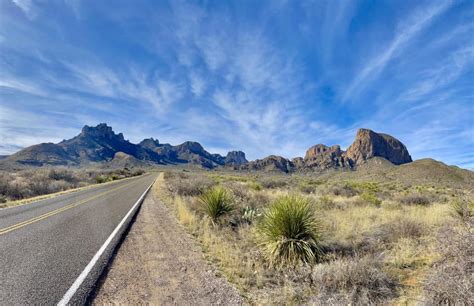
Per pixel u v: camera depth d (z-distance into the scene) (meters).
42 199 16.86
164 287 4.62
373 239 6.96
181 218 10.48
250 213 9.60
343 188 24.55
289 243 5.73
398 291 4.42
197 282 4.86
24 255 5.92
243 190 15.53
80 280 4.71
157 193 22.19
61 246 6.67
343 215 10.53
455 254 4.38
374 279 4.45
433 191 22.56
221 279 5.02
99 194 20.52
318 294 4.17
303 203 6.54
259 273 5.25
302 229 5.98
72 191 22.97
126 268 5.46
